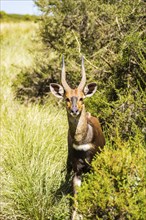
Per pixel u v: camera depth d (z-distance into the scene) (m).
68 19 16.48
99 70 13.41
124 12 13.70
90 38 15.45
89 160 9.40
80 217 8.40
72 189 9.76
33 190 9.91
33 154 10.68
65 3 16.33
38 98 17.45
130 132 10.70
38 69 18.06
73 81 14.79
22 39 32.84
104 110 11.62
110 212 7.42
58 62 16.97
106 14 15.00
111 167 7.77
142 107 10.83
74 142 9.27
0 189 10.25
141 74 11.98
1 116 14.51
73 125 9.09
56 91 9.41
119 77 12.73
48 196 9.81
